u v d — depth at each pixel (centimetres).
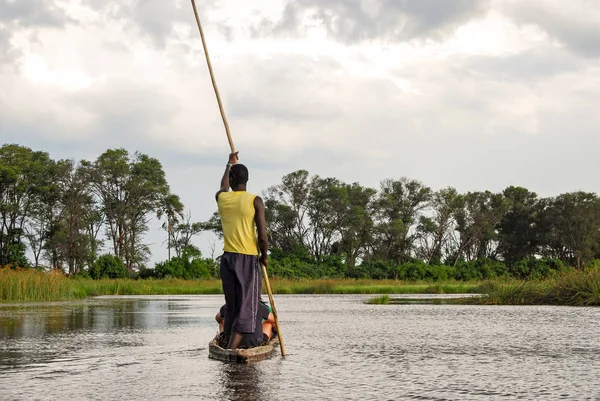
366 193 9038
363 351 644
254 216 627
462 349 661
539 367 532
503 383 457
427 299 2406
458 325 995
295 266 5984
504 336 805
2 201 7119
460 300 2164
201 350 655
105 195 7600
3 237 6962
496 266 6181
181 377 482
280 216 8525
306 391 425
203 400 397
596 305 1812
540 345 698
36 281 2397
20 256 6500
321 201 8631
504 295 2016
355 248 8475
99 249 7431
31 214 7206
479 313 1349
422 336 803
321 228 8644
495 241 9406
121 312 1452
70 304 1950
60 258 7000
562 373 501
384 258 8612
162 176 7931
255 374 496
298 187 8725
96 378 479
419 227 8919
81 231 7331
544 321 1087
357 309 1564
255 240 628
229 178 670
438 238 8838
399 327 952
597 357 598
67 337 804
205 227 8106
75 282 3553
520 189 9681
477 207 8938
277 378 477
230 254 623
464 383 456
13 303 2042
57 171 7188
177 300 2395
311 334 834
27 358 593
